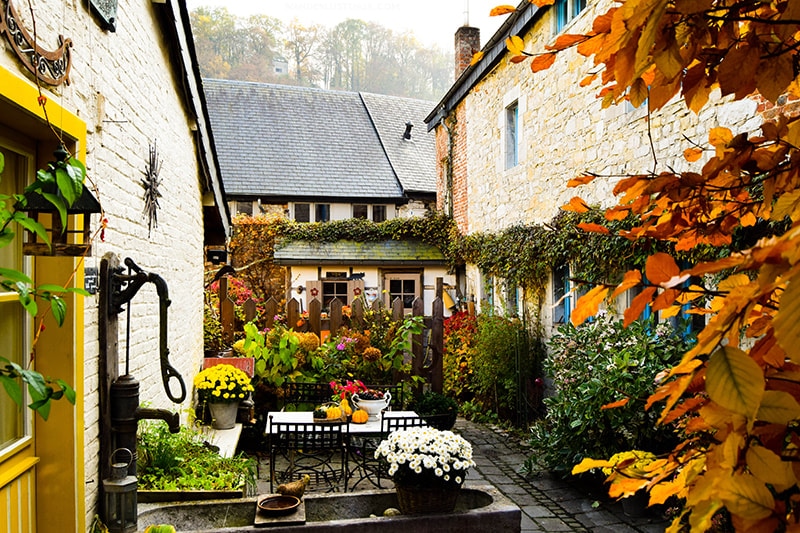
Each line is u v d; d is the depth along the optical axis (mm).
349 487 5266
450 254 11422
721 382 567
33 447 2494
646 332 4812
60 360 2496
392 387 6801
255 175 14852
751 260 523
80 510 2566
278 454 6410
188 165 5711
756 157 931
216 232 8180
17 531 2350
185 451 3969
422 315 7840
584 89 6430
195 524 3195
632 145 5566
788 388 693
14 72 2012
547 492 5191
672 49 763
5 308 2373
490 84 9398
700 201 1032
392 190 15320
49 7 2289
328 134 17000
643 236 1097
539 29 7527
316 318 8258
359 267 13266
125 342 3361
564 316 6926
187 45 4668
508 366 7613
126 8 3307
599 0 5895
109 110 3018
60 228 2170
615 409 4508
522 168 8094
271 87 18031
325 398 6770
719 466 649
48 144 2502
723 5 873
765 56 832
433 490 3221
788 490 678
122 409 2945
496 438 7168
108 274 2934
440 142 12586
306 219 14656
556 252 6637
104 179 2943
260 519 3035
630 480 918
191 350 5926
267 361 7102
